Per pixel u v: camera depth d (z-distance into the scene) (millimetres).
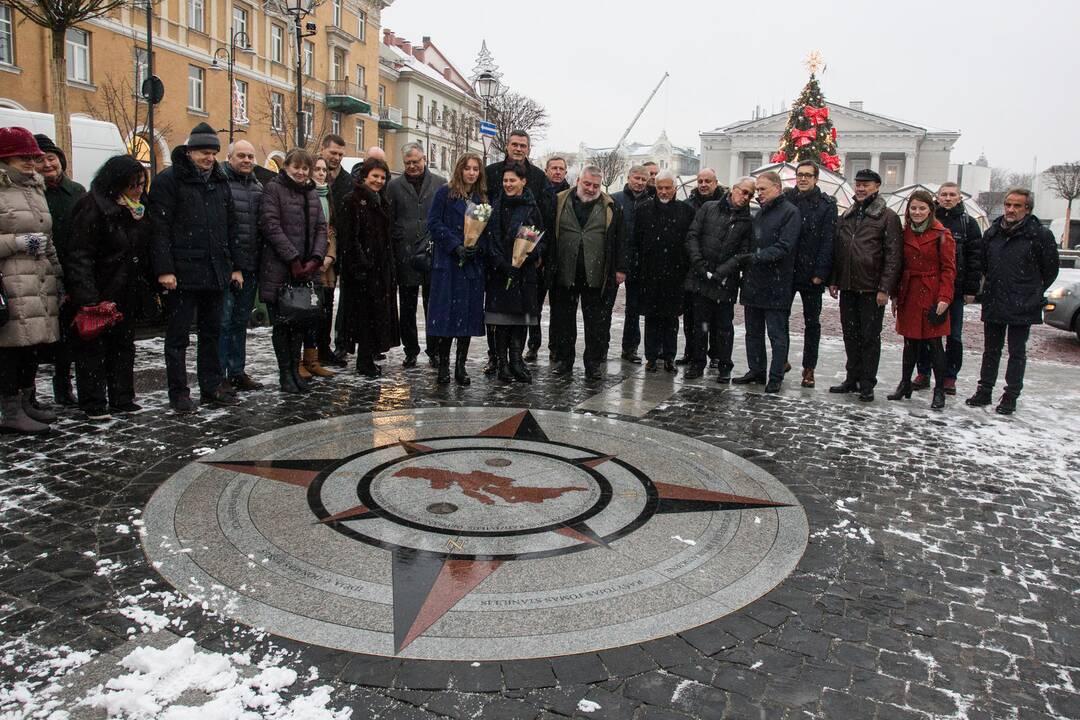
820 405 6820
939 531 4098
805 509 4324
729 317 7574
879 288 6867
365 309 7250
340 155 7648
